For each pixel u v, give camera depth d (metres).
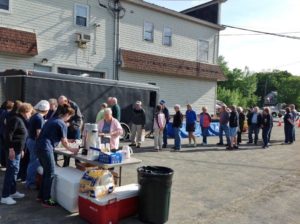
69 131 8.41
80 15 16.78
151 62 19.61
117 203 5.13
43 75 11.35
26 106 5.85
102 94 13.38
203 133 14.85
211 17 24.09
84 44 16.78
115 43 18.14
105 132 7.48
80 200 5.32
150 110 15.72
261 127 15.27
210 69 23.44
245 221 5.69
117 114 11.98
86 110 12.77
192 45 22.44
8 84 11.48
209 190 7.43
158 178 5.13
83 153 6.15
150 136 16.36
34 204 5.88
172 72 20.72
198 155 11.88
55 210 5.64
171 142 15.00
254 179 8.63
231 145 13.78
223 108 14.27
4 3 14.19
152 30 20.00
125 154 6.06
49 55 15.66
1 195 6.28
